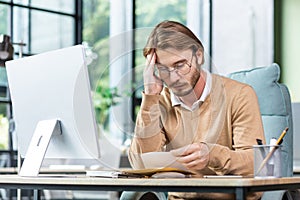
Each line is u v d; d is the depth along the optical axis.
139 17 7.00
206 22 7.41
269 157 1.96
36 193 2.59
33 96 2.31
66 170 4.01
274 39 7.33
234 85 2.53
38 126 2.30
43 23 6.29
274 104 2.91
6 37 3.83
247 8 7.35
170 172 2.19
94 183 1.98
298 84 7.19
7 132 5.91
